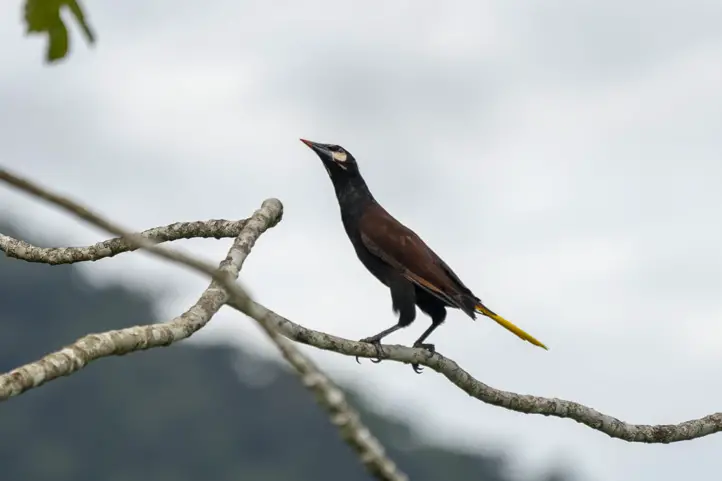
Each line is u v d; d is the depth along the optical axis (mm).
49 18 3559
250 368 54781
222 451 51219
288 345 3467
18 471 51562
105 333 4445
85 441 51406
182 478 50719
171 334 4777
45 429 52594
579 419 7340
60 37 3574
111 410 52688
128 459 52375
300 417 53000
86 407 52719
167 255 3363
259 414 53156
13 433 51938
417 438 42219
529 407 7379
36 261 7262
